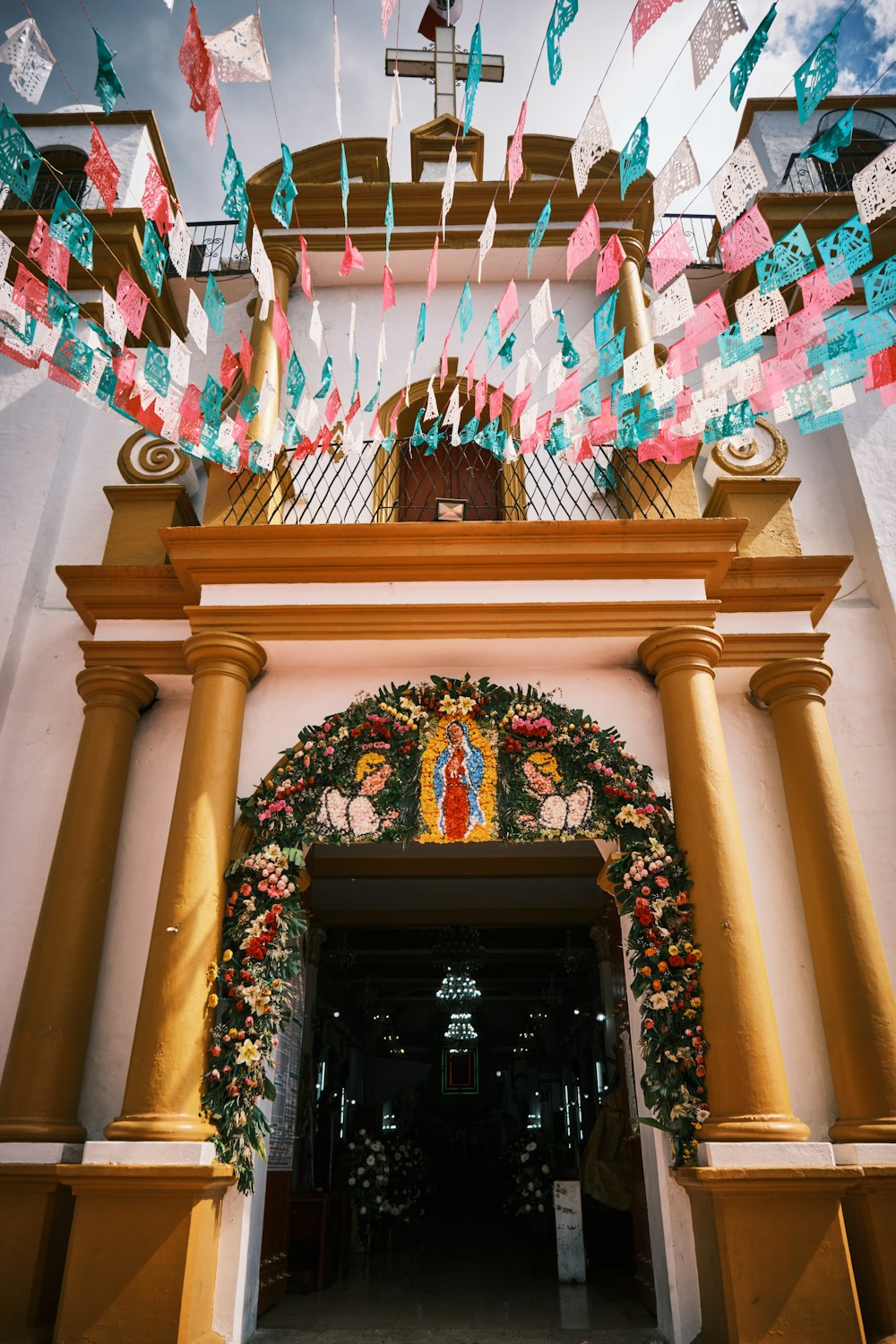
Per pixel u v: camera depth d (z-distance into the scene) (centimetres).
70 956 604
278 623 646
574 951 1380
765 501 753
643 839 595
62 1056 580
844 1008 577
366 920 1158
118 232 885
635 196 923
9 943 655
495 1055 2178
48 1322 525
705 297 950
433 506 862
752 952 551
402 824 615
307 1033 966
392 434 732
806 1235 482
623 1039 764
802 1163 492
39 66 371
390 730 632
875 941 590
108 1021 612
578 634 642
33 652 755
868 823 688
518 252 905
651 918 565
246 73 399
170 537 655
